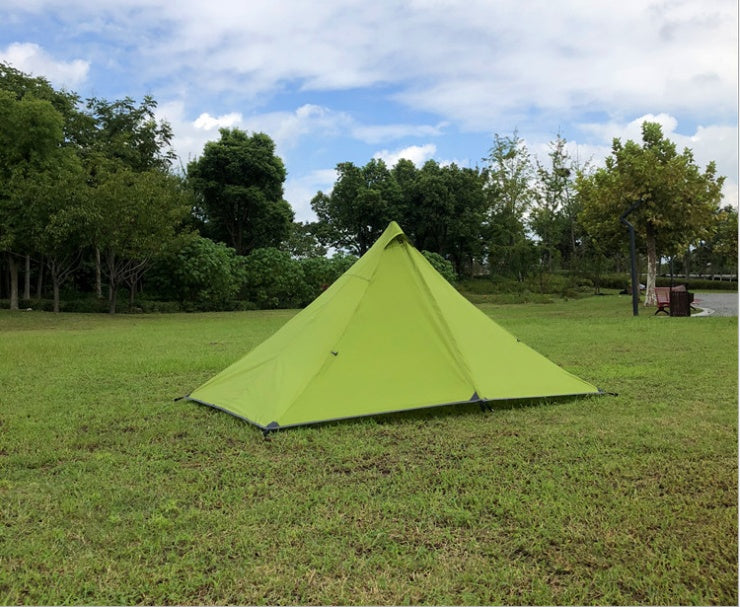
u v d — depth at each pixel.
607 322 14.09
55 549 2.76
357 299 5.27
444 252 39.97
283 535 2.87
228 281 23.95
